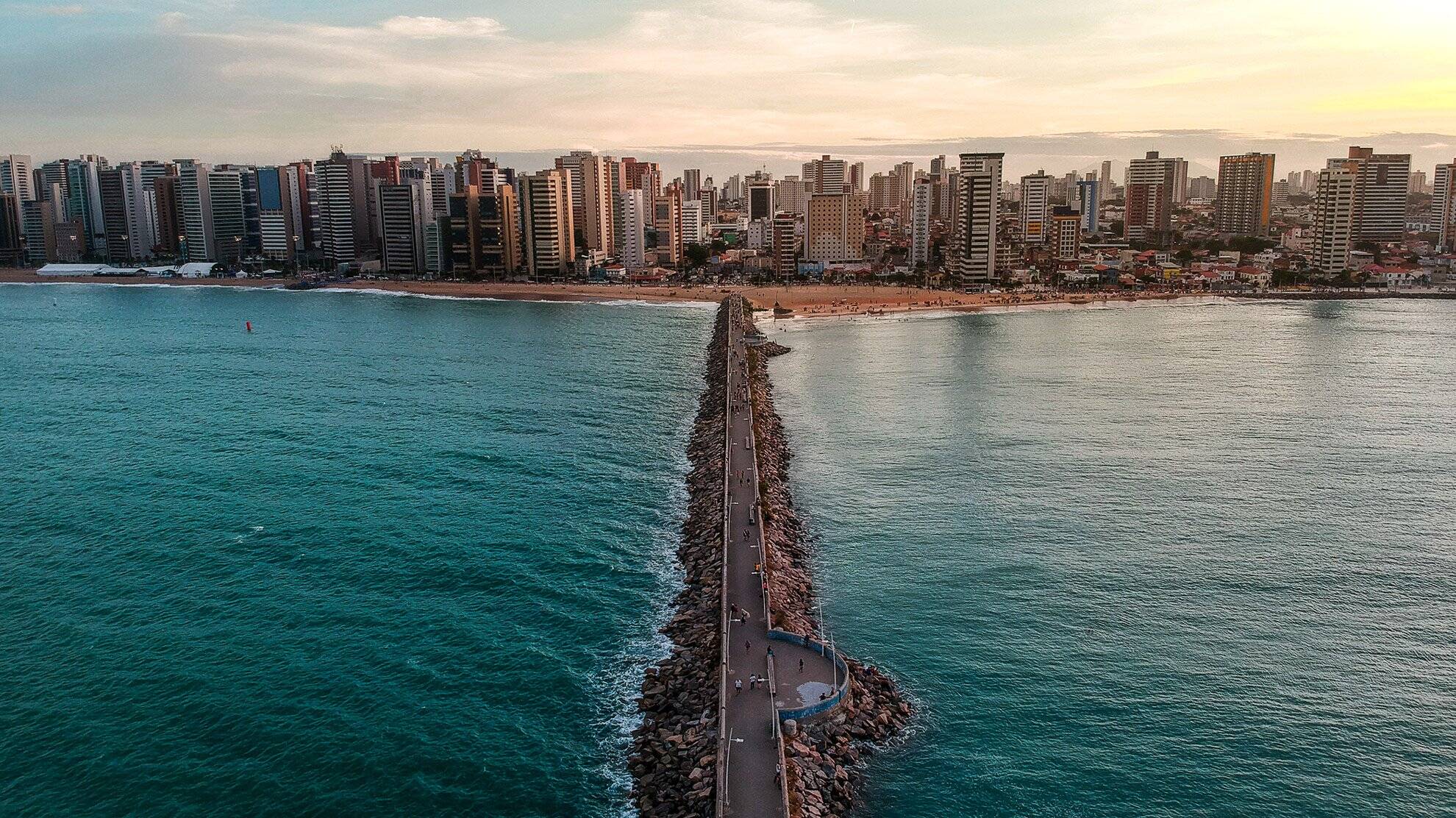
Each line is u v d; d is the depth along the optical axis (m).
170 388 184.50
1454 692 75.00
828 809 59.53
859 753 66.75
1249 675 77.31
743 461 124.44
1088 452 137.50
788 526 106.75
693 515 109.69
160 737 69.12
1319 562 98.38
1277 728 70.56
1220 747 68.44
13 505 114.12
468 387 184.75
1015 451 138.12
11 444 141.50
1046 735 69.75
